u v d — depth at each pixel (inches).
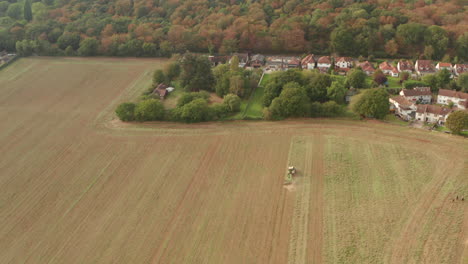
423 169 3570.4
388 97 4549.7
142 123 4756.4
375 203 3176.7
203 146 4158.5
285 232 2930.6
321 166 3700.8
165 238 2933.1
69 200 3425.2
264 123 4589.1
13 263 2795.3
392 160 3732.8
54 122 4906.5
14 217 3253.0
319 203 3216.0
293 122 4569.4
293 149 4008.4
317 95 4916.3
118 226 3078.2
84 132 4616.1
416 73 5713.6
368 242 2797.7
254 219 3075.8
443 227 2888.8
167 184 3563.0
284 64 6309.1
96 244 2913.4
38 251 2883.9
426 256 2652.6
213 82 5629.9
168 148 4156.0
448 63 5733.3
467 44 6063.0
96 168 3873.0
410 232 2861.7
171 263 2709.2
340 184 3437.5
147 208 3262.8
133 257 2778.1
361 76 5310.0
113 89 5816.9
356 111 4544.8
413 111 4574.3
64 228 3095.5
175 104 5241.1
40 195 3516.2
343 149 3959.2
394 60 6259.8
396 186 3366.1
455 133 4099.4
